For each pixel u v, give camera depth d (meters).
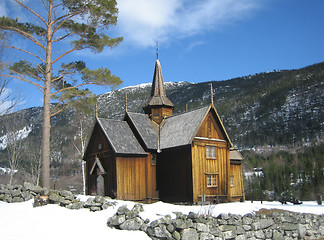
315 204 33.34
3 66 23.88
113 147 29.45
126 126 34.06
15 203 18.47
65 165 64.25
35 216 16.17
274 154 142.25
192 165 29.28
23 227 14.57
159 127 35.91
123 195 29.02
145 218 15.76
